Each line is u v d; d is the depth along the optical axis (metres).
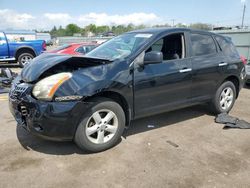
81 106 3.37
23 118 3.54
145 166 3.35
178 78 4.36
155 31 4.43
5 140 4.07
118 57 3.99
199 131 4.54
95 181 3.03
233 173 3.22
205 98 4.98
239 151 3.81
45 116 3.25
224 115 5.26
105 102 3.60
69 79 3.35
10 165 3.34
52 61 3.62
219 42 5.24
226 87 5.36
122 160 3.50
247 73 8.15
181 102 4.55
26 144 3.93
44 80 3.38
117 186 2.94
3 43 12.73
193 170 3.28
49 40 42.62
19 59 13.16
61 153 3.66
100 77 3.50
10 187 2.91
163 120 5.06
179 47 4.59
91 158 3.54
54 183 2.98
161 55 3.77
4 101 6.54
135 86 3.84
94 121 3.59
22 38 13.59
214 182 3.03
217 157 3.62
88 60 3.60
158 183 3.01
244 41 11.64
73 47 9.36
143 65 3.93
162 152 3.74
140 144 3.98
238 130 4.61
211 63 4.89
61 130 3.33
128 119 3.97
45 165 3.35
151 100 4.10
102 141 3.68
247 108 6.02
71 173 3.18
